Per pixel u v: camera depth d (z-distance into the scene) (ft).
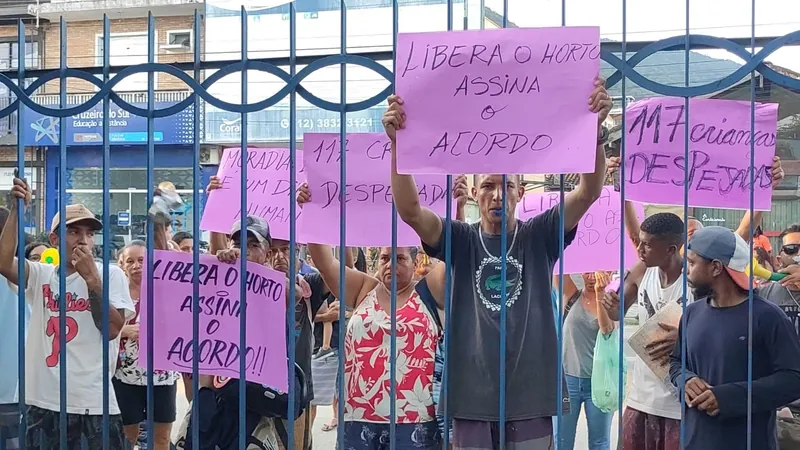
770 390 8.88
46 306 11.94
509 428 9.48
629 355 20.13
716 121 9.39
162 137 45.32
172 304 9.73
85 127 45.57
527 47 8.14
